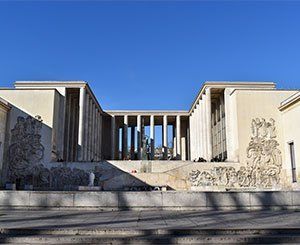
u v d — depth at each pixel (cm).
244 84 4369
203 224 1090
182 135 6500
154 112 5906
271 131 3800
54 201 1523
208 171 3603
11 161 3616
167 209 1509
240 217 1265
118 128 6531
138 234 980
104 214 1377
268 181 3678
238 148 3759
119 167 3588
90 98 4853
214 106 5141
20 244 916
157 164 3609
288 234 975
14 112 3734
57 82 4291
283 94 3894
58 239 931
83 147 4316
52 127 3722
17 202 1530
